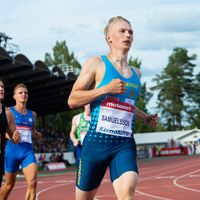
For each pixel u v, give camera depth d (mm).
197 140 85188
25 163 8844
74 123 9516
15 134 7430
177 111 107812
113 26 4996
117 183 4746
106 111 4867
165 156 68938
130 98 4953
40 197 14078
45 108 47250
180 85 108625
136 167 4781
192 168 29812
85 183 4906
